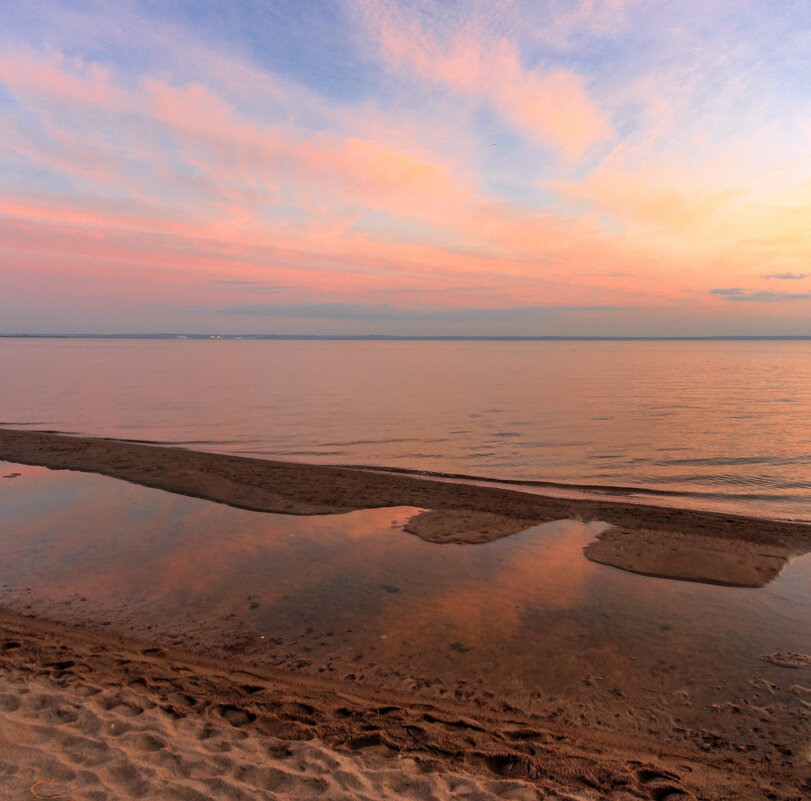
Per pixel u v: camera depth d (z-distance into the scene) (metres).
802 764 4.25
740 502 13.03
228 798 3.41
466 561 8.62
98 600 7.07
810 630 6.55
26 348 138.25
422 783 3.71
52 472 14.00
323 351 145.25
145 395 33.72
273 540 9.44
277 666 5.61
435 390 38.78
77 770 3.58
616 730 4.68
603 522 10.59
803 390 40.28
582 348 197.88
